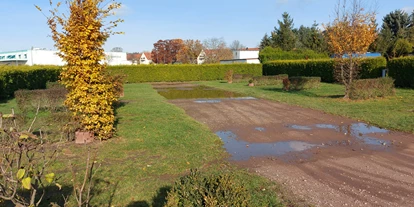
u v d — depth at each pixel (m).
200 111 13.31
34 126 8.21
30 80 20.75
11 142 2.51
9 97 18.05
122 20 8.19
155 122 10.36
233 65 39.47
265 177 5.52
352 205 4.41
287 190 4.94
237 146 7.75
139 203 4.41
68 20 7.64
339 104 13.82
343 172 5.82
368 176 5.59
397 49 35.62
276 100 16.28
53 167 5.55
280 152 7.22
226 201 2.97
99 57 7.98
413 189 4.98
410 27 46.34
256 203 4.37
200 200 3.05
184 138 8.19
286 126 10.09
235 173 5.67
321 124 10.27
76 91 7.76
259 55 44.94
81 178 5.25
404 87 19.92
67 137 7.72
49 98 12.20
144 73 36.84
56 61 44.34
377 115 11.00
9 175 2.54
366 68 23.38
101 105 7.89
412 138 8.18
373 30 14.66
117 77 14.65
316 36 49.88
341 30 14.59
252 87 25.14
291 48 53.59
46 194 4.60
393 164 6.24
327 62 27.30
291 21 55.28
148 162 6.21
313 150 7.35
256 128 9.88
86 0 7.66
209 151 7.10
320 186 5.12
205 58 59.72
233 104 15.46
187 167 5.98
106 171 5.64
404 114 10.95
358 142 7.97
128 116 11.58
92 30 7.80
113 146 7.38
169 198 3.18
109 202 4.43
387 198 4.64
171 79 37.78
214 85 30.05
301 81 20.83
